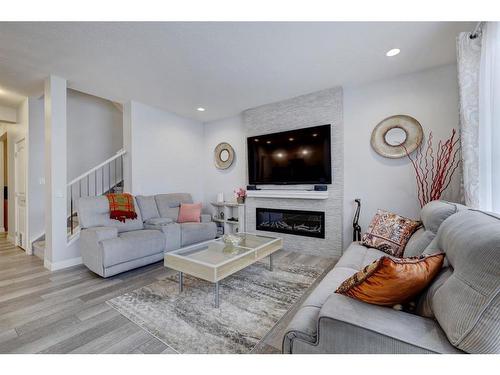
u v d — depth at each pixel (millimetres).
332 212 3439
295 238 3770
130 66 2736
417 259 1111
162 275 2766
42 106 3824
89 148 4617
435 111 2838
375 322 943
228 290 2352
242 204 4336
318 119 3525
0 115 4008
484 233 916
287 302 2117
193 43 2287
